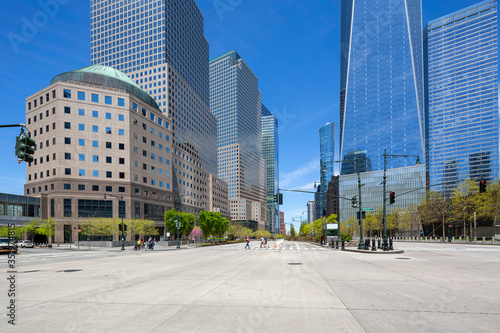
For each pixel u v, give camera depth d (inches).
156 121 3513.8
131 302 335.6
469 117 7760.8
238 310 298.8
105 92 2960.1
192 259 983.0
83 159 2802.7
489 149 7372.1
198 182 5472.4
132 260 966.4
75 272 630.5
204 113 6456.7
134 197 3026.6
